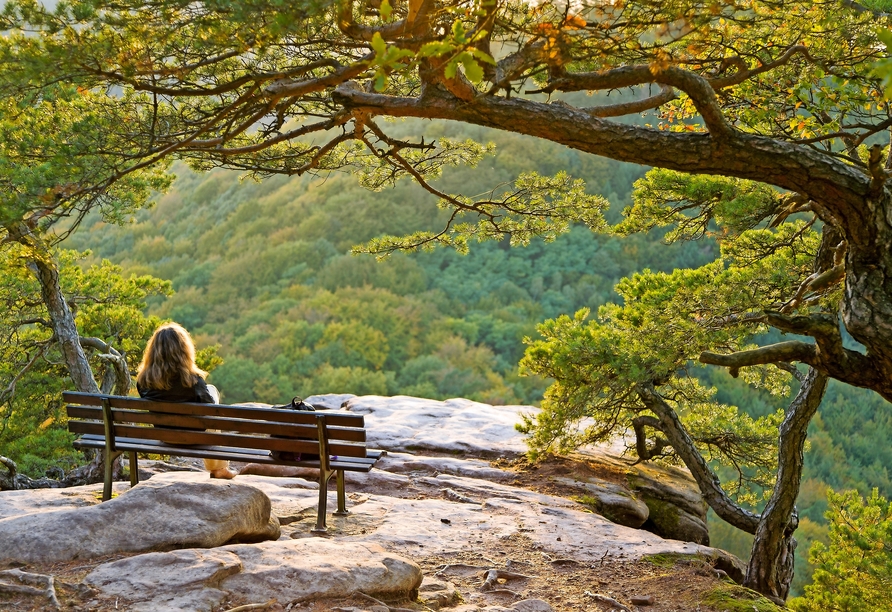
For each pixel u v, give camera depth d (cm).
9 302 1328
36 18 390
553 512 791
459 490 852
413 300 7456
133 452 613
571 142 429
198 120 537
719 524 4428
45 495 590
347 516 655
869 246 423
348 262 7831
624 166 8750
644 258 7838
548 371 999
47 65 396
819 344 442
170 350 571
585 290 7550
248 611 380
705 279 791
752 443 1115
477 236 881
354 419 548
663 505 1002
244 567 420
